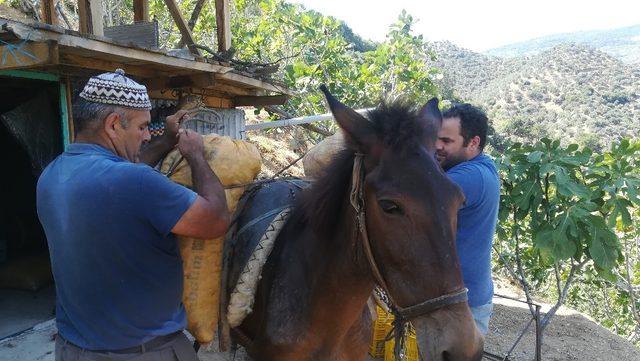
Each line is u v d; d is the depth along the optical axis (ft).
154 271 6.23
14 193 17.57
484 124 9.82
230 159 8.01
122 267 6.01
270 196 8.68
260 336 7.84
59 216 5.98
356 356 8.15
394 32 33.58
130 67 13.15
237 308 7.79
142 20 19.67
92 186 5.83
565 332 18.63
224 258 8.36
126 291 6.11
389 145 5.96
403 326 6.18
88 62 11.84
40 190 6.27
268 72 17.48
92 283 6.02
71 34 9.71
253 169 8.45
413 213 5.57
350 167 6.70
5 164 17.35
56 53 9.46
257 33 34.37
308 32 31.27
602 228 13.65
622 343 18.02
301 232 7.66
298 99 27.89
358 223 6.29
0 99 16.85
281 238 8.00
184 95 16.01
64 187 5.97
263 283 7.96
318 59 30.25
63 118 13.70
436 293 5.52
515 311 20.31
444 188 5.71
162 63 12.07
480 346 5.64
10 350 12.37
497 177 9.91
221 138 8.23
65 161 6.21
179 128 7.77
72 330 6.41
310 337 7.30
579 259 14.51
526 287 15.55
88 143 6.31
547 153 14.43
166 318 6.55
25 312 14.38
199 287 7.80
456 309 5.52
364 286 6.84
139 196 5.87
